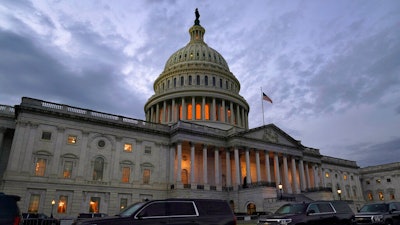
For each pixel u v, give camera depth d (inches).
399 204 944.3
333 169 3521.2
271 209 2003.0
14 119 2010.3
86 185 1918.1
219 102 3351.4
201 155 2581.2
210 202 578.6
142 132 2263.8
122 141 2154.3
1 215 495.8
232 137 2474.2
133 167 2142.0
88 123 2044.8
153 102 3432.6
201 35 4158.5
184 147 2477.9
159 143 2315.5
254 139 2539.4
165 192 2217.0
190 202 555.8
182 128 2308.1
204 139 2412.6
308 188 2829.7
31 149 1800.0
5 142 1980.8
